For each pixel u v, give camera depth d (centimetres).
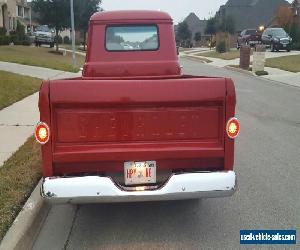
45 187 434
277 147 859
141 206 573
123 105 443
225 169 461
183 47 8819
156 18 679
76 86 438
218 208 562
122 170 460
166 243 473
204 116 451
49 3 4141
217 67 3158
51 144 445
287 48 4044
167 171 464
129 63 678
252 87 1873
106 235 494
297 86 1923
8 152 762
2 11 5025
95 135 446
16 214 511
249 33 5206
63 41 7088
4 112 1130
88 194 436
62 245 473
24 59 2583
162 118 448
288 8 5884
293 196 599
